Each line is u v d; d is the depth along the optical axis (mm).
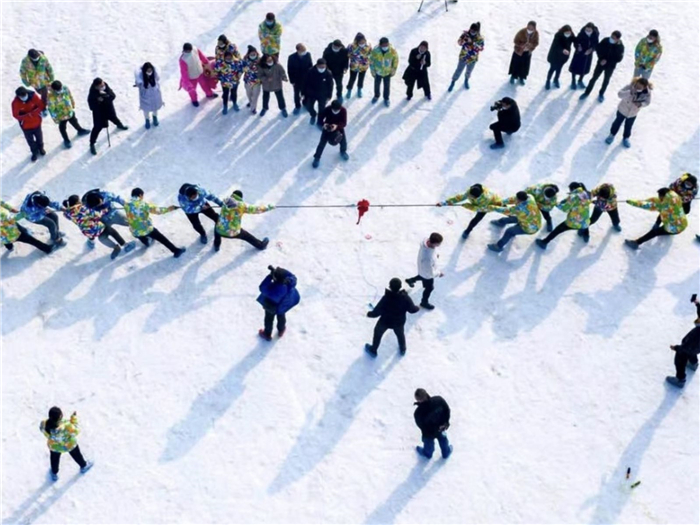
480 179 14031
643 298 12484
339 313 12125
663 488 10508
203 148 14422
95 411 11000
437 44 16531
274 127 14859
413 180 13992
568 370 11609
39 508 10164
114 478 10414
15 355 11523
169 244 12477
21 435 10773
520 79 15562
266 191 13750
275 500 10289
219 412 11039
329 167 14164
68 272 12516
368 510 10242
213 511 10180
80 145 14336
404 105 15320
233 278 12523
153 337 11789
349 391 11305
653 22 17281
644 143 14766
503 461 10695
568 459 10742
